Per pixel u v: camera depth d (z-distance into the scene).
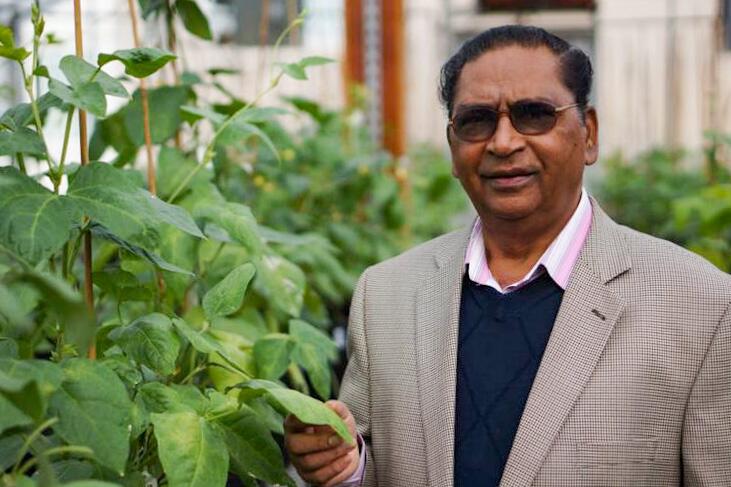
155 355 1.69
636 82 8.86
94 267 2.32
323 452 1.80
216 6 5.43
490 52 1.81
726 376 1.71
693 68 8.61
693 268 1.77
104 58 1.62
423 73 8.48
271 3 6.57
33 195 1.49
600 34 8.96
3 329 1.70
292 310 2.36
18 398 1.23
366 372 1.99
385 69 5.52
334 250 3.06
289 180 4.18
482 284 1.88
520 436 1.72
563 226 1.86
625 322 1.75
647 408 1.71
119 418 1.45
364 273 2.07
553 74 1.79
